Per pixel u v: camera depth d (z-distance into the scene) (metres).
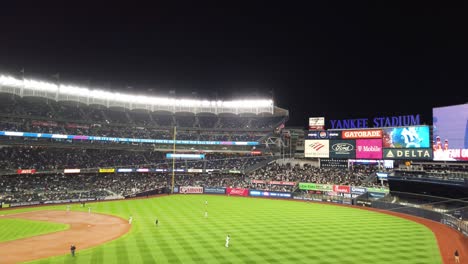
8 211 58.50
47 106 88.94
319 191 79.00
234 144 97.19
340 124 84.81
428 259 29.92
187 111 104.31
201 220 48.25
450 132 65.56
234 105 105.62
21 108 83.56
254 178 91.31
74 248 30.08
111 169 83.19
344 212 58.41
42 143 77.75
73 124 88.56
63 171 76.50
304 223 46.75
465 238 38.84
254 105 104.50
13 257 29.94
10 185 70.88
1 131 74.00
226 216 52.09
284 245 34.03
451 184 54.91
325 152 83.69
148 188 84.31
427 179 58.81
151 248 32.59
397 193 66.69
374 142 77.25
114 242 35.25
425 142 69.62
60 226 45.06
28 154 78.69
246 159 98.81
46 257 29.91
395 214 57.03
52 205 66.69
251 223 46.19
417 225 46.81
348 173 82.88
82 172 79.25
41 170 73.62
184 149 97.38
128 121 98.44
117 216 52.88
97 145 85.31
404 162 78.88
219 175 96.50
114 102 96.69
